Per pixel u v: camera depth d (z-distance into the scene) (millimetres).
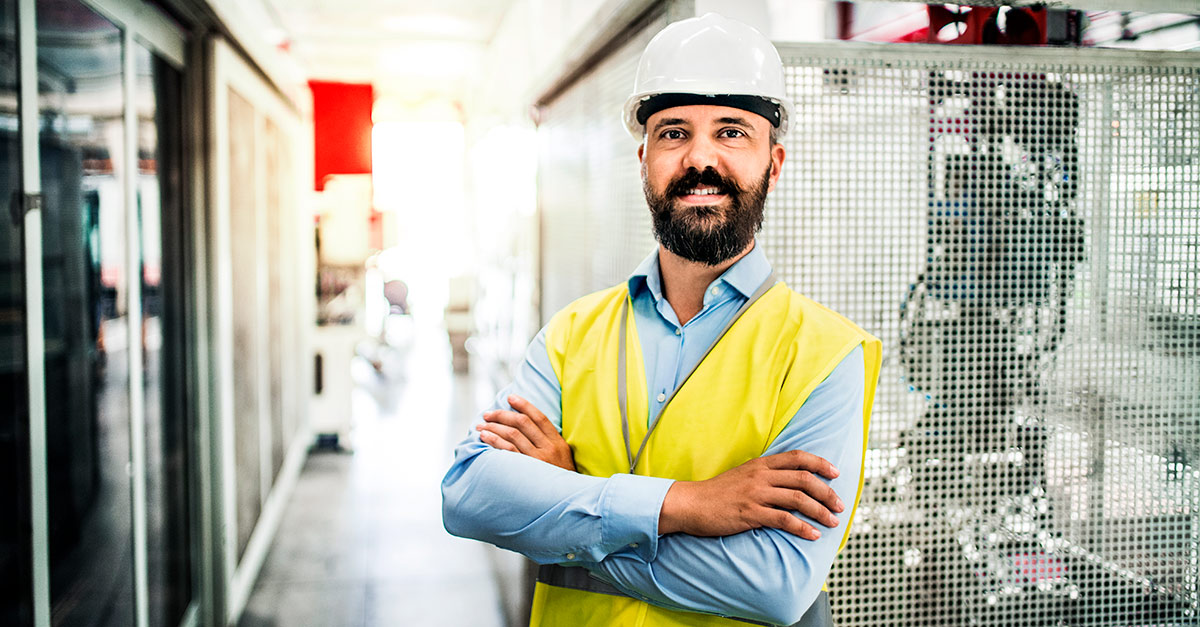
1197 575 1826
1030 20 1717
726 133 1130
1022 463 1758
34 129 1786
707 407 1110
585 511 1066
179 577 3020
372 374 9516
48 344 1906
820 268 1686
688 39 1146
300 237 5848
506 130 6453
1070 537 1781
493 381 7418
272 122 4660
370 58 8055
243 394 3688
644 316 1213
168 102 2846
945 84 1705
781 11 1640
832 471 1031
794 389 1089
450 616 3525
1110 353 1774
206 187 3086
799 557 1021
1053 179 1739
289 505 5008
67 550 2012
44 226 1875
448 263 10078
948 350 1734
